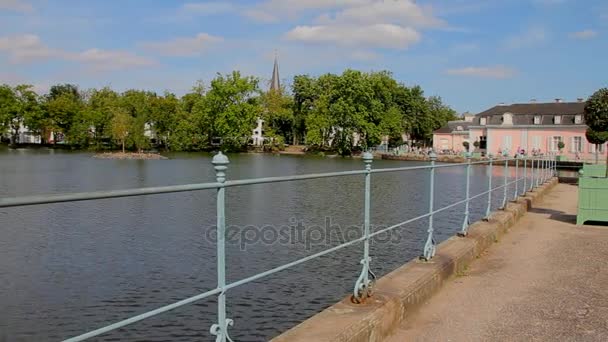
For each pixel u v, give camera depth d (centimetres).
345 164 5778
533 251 830
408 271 593
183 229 1716
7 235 1574
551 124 6744
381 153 7631
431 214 667
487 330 478
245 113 8750
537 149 6762
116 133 7894
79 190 2983
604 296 576
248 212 2089
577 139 6550
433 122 9662
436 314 527
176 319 945
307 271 1217
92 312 977
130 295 1066
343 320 418
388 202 2442
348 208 2227
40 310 978
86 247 1442
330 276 1183
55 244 1470
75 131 8731
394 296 492
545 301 561
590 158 5822
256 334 883
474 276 678
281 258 1350
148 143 8138
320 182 3391
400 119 8156
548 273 683
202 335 884
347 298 484
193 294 1077
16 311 966
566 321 496
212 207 2197
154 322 931
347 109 7456
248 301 1030
